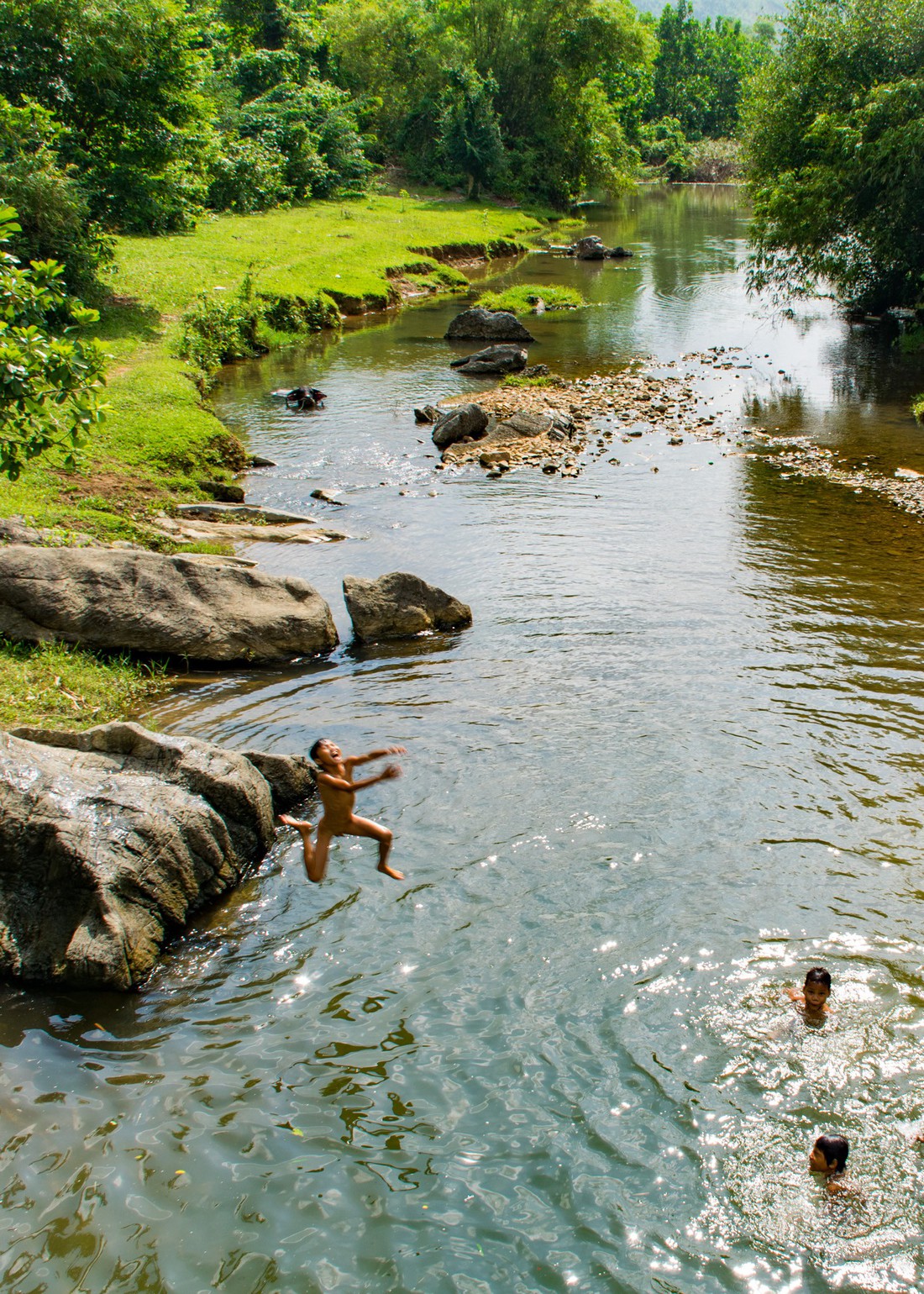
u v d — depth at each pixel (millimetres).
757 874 8859
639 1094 6738
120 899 8227
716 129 133750
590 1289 5520
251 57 62312
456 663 13438
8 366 11336
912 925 8180
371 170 66062
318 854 8219
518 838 9477
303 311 37500
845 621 14320
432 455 23344
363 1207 6035
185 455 20844
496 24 74375
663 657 13344
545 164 75562
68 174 30031
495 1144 6426
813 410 26875
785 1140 6375
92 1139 6535
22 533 14484
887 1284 5512
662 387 29422
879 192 31234
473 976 7848
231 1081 6984
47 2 29422
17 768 8938
